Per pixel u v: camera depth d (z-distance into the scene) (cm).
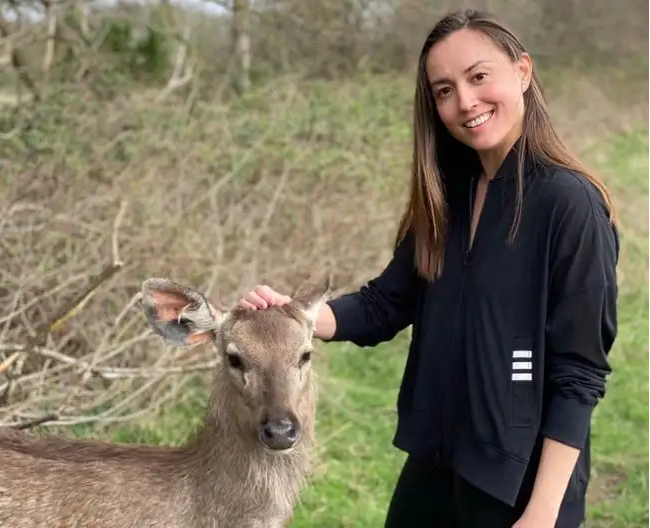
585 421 337
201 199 779
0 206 701
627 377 792
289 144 1022
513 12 1845
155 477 402
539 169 350
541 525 334
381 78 1422
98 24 1129
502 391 350
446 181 383
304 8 1358
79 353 649
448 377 368
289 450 380
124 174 773
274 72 1355
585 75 1841
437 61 363
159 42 1150
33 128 845
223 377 398
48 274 621
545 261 342
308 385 403
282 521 406
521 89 361
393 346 864
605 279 334
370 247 916
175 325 406
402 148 1171
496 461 352
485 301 354
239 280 752
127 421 645
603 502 614
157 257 705
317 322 414
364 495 598
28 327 588
